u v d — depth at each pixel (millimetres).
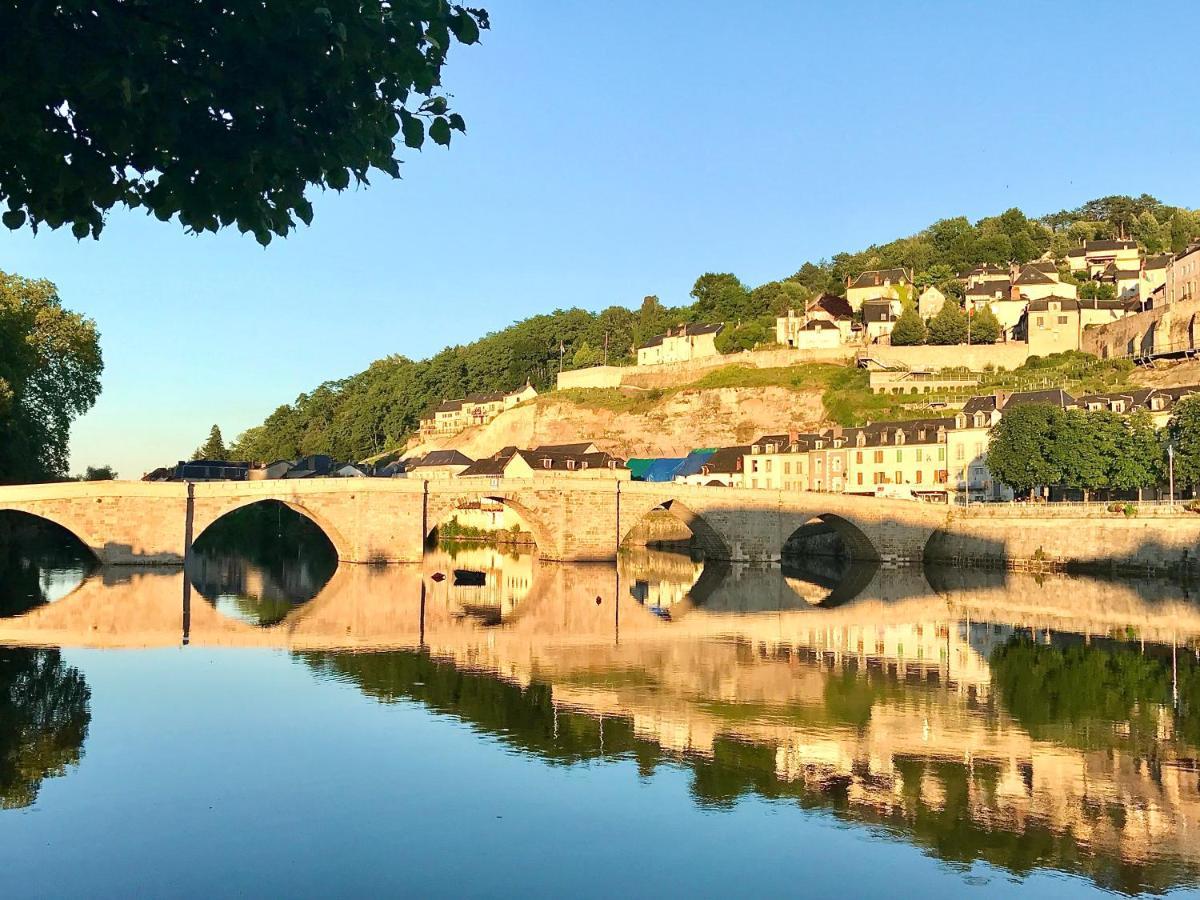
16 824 21938
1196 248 122250
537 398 169250
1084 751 29781
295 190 10797
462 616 56750
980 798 25453
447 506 88062
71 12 9570
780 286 190250
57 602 58250
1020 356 143125
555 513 90562
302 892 18953
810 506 94000
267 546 118375
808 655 45125
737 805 24531
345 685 36344
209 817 22641
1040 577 83750
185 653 42031
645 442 154750
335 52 10039
